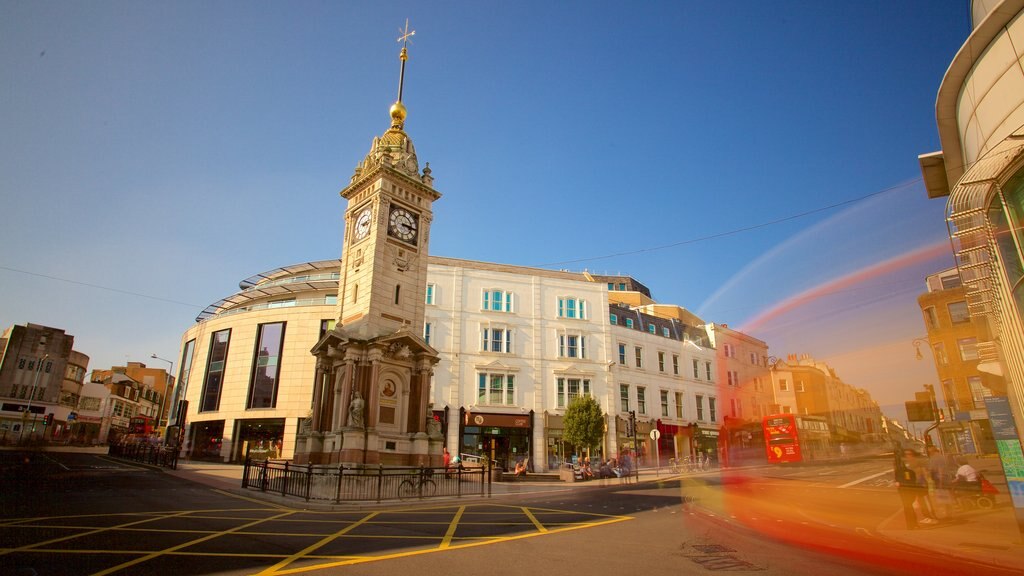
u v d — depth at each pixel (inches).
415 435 949.2
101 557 323.3
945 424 675.4
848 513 568.4
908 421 526.3
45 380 2832.2
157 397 4308.6
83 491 686.5
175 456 1194.6
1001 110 448.1
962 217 485.7
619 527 484.1
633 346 1795.0
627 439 1658.5
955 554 358.6
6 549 333.4
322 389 984.3
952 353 532.4
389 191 1067.9
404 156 1127.0
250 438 1676.9
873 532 454.3
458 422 1472.7
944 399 515.8
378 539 410.6
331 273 2004.2
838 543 405.7
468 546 385.4
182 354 2106.3
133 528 428.1
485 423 1487.5
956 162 578.9
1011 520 491.2
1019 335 472.7
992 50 455.2
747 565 330.6
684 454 1800.0
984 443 888.9
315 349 1017.5
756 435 986.1
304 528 462.0
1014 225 449.4
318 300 1791.3
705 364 2003.0
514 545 392.2
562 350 1659.7
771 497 709.3
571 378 1637.6
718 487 866.1
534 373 1595.7
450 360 1517.0
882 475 971.3
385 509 626.5
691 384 1925.4
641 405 1756.9
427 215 1140.5
